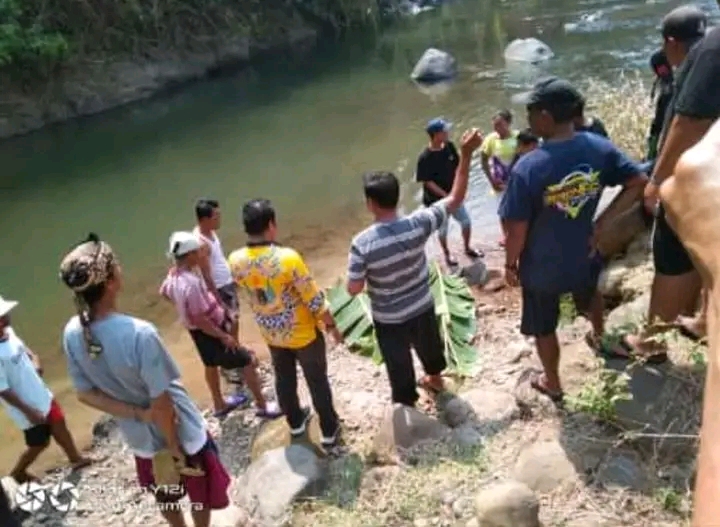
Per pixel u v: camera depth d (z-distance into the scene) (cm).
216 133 1523
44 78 1764
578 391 415
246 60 2197
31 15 1794
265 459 448
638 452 371
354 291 449
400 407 455
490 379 518
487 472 396
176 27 2058
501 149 763
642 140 775
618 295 547
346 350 621
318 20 2452
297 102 1686
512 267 397
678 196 70
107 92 1856
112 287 331
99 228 1095
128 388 342
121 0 1941
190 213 1112
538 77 1550
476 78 1628
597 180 379
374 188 437
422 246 453
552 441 393
